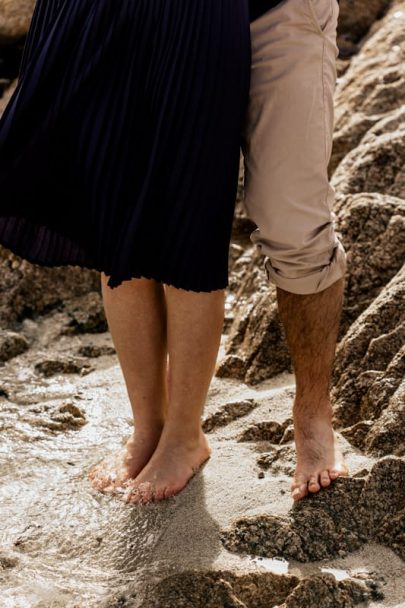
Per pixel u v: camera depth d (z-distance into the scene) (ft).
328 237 8.19
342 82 16.71
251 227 14.52
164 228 7.79
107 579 7.37
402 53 16.57
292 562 7.44
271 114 7.87
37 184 7.95
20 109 7.90
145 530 8.01
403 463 7.88
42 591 7.20
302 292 8.26
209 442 9.45
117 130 7.73
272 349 10.87
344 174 12.95
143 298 8.71
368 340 9.87
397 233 10.99
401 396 8.80
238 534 7.69
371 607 6.83
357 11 19.77
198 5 7.56
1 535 8.00
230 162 7.78
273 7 7.73
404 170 12.55
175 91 7.61
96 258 7.99
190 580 7.14
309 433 8.47
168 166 7.70
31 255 8.65
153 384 8.99
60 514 8.31
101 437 9.91
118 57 7.70
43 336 12.56
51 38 7.87
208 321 8.44
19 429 10.05
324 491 8.01
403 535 7.49
